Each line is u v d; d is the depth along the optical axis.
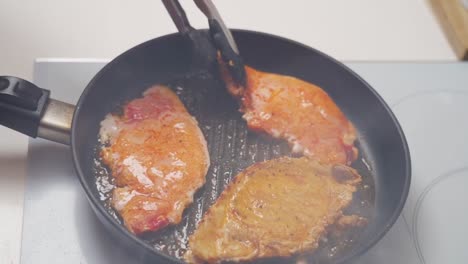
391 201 0.43
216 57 0.47
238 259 0.38
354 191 0.42
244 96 0.47
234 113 0.48
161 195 0.41
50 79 0.51
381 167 0.47
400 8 0.64
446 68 0.57
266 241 0.39
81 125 0.43
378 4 0.64
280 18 0.61
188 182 0.42
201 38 0.46
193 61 0.51
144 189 0.41
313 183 0.42
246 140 0.47
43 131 0.42
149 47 0.48
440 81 0.56
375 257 0.43
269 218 0.40
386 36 0.60
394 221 0.38
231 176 0.44
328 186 0.42
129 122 0.45
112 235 0.40
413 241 0.45
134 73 0.50
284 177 0.42
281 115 0.47
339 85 0.51
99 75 0.45
